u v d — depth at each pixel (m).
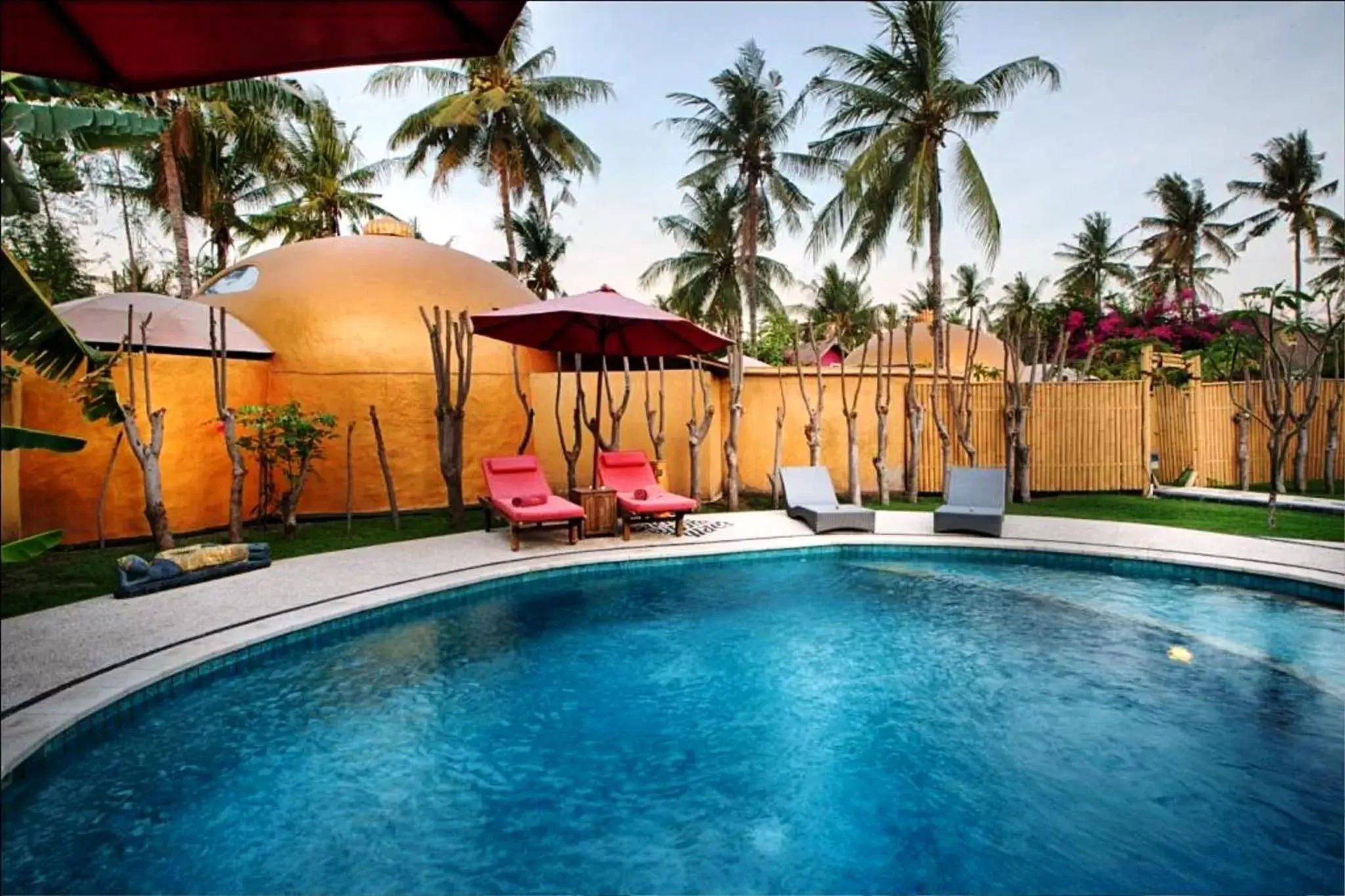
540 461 14.87
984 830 3.89
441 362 11.76
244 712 5.30
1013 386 14.84
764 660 6.43
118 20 2.32
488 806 4.13
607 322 11.22
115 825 3.90
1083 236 42.59
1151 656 6.44
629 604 8.12
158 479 9.48
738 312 28.08
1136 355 23.83
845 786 4.36
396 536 11.15
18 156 7.64
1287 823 3.94
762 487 15.34
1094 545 10.07
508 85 24.73
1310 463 17.23
